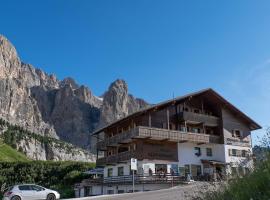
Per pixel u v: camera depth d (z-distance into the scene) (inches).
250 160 374.3
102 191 2314.2
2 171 4197.8
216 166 2288.4
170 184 1863.9
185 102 2375.7
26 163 4229.8
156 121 2230.6
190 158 2241.6
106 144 2364.7
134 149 2156.7
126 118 2239.2
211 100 2477.9
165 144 2162.9
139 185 1958.7
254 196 324.8
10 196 1263.5
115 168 2311.8
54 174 3914.9
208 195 415.5
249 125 2546.8
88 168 3720.5
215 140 2345.0
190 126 2375.7
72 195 2773.1
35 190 1299.2
